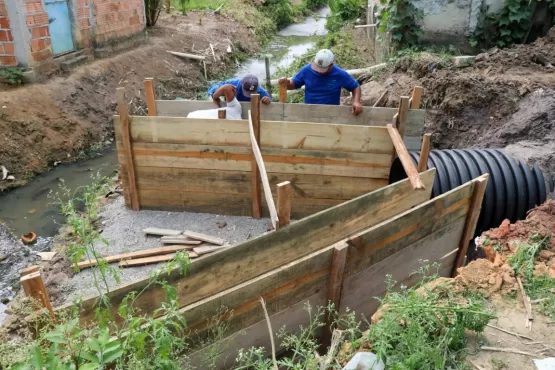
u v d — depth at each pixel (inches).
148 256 197.6
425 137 178.1
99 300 101.0
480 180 145.3
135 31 483.5
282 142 205.9
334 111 236.5
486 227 189.9
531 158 207.6
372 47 495.8
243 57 636.1
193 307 101.2
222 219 223.3
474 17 366.6
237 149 209.0
